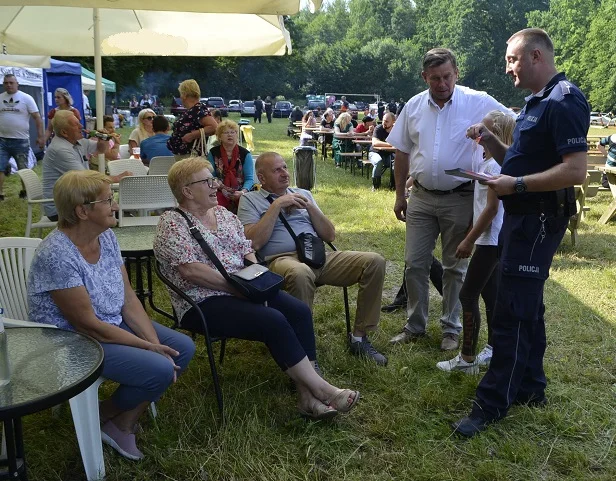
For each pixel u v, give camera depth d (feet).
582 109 8.54
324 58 268.41
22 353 6.97
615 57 180.34
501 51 223.92
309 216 12.64
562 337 14.10
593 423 10.19
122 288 9.19
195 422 9.83
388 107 91.25
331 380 11.65
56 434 9.61
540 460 9.21
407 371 11.88
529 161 9.15
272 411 10.39
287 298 10.77
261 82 224.53
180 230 10.15
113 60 124.26
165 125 24.85
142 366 8.30
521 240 9.29
